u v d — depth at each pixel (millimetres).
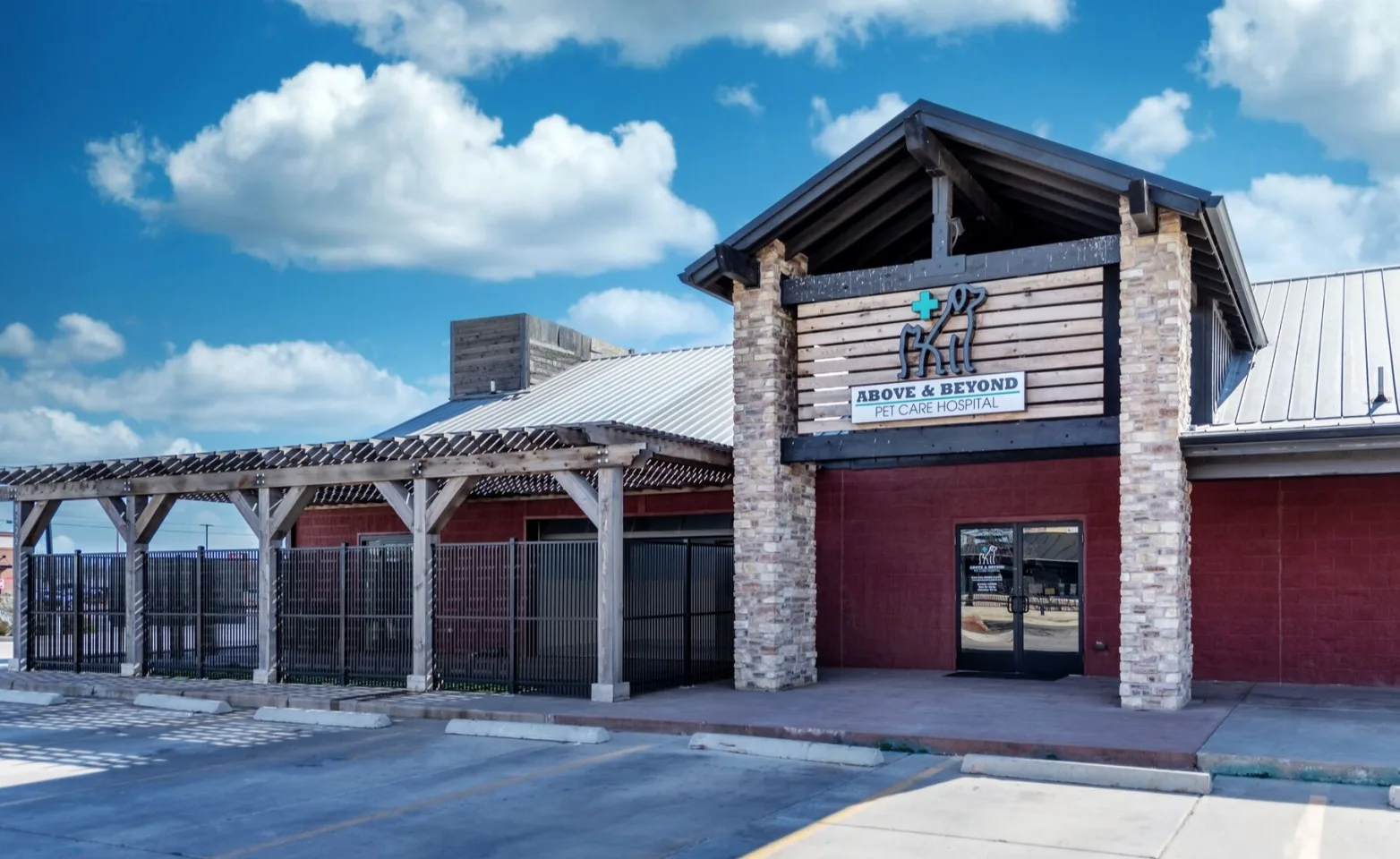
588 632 14188
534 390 23953
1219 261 13359
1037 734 10562
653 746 11195
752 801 8695
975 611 16609
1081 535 15914
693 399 20094
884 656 17125
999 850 7184
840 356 14570
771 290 14836
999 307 13594
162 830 8164
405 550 15625
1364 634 14102
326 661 16219
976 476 16688
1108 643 15547
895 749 10672
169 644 17578
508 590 14789
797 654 14898
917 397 13938
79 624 18281
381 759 10820
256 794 9336
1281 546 14594
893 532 17203
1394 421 13188
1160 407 12477
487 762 10531
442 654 15266
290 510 16516
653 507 19016
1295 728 10703
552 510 20188
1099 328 13062
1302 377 15516
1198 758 9484
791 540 14953
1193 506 15086
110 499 18172
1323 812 8039
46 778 10242
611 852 7355
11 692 16000
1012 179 14172
